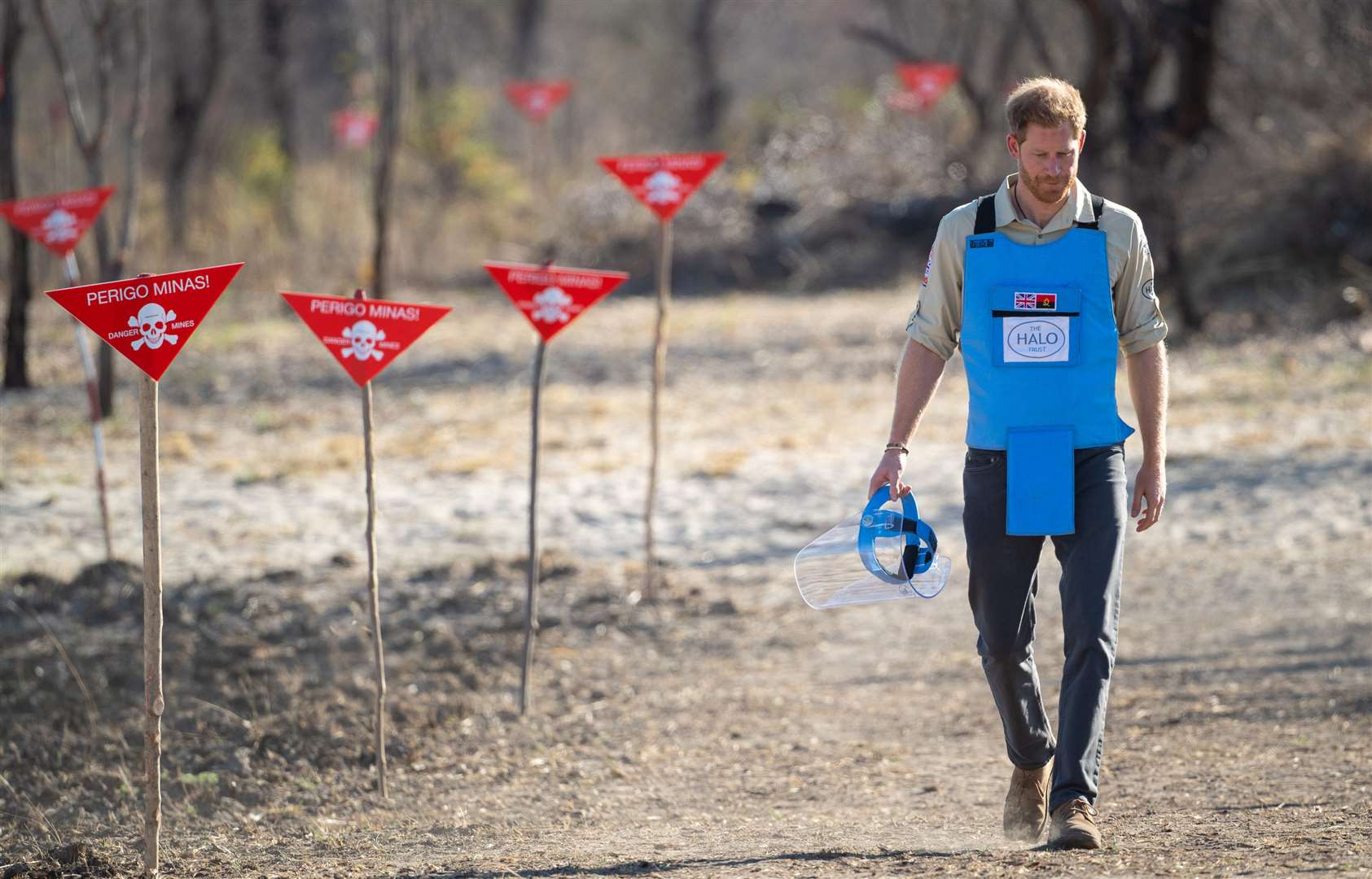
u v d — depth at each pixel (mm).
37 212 30422
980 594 12305
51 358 57656
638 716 20750
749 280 86875
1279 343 54219
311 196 86000
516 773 18078
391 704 20828
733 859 13336
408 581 28859
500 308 77000
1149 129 61188
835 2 153500
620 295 84062
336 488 37938
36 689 21547
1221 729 18406
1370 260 60688
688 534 33594
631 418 48094
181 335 13312
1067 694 11969
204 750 18875
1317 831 13008
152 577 13594
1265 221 64188
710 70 132500
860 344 63438
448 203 91625
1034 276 11977
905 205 90812
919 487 37062
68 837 15539
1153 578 28312
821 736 19594
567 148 121125
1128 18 60250
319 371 57375
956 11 96250
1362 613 24547
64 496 36250
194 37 83688
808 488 37750
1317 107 66250
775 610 27266
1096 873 10977
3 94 48312
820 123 100125
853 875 11914
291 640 24625
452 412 49375
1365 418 42094
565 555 30828
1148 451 12148
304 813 16500
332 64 111750
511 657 23875
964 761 18109
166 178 79500
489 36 133500
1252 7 67062
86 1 38750
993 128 92438
